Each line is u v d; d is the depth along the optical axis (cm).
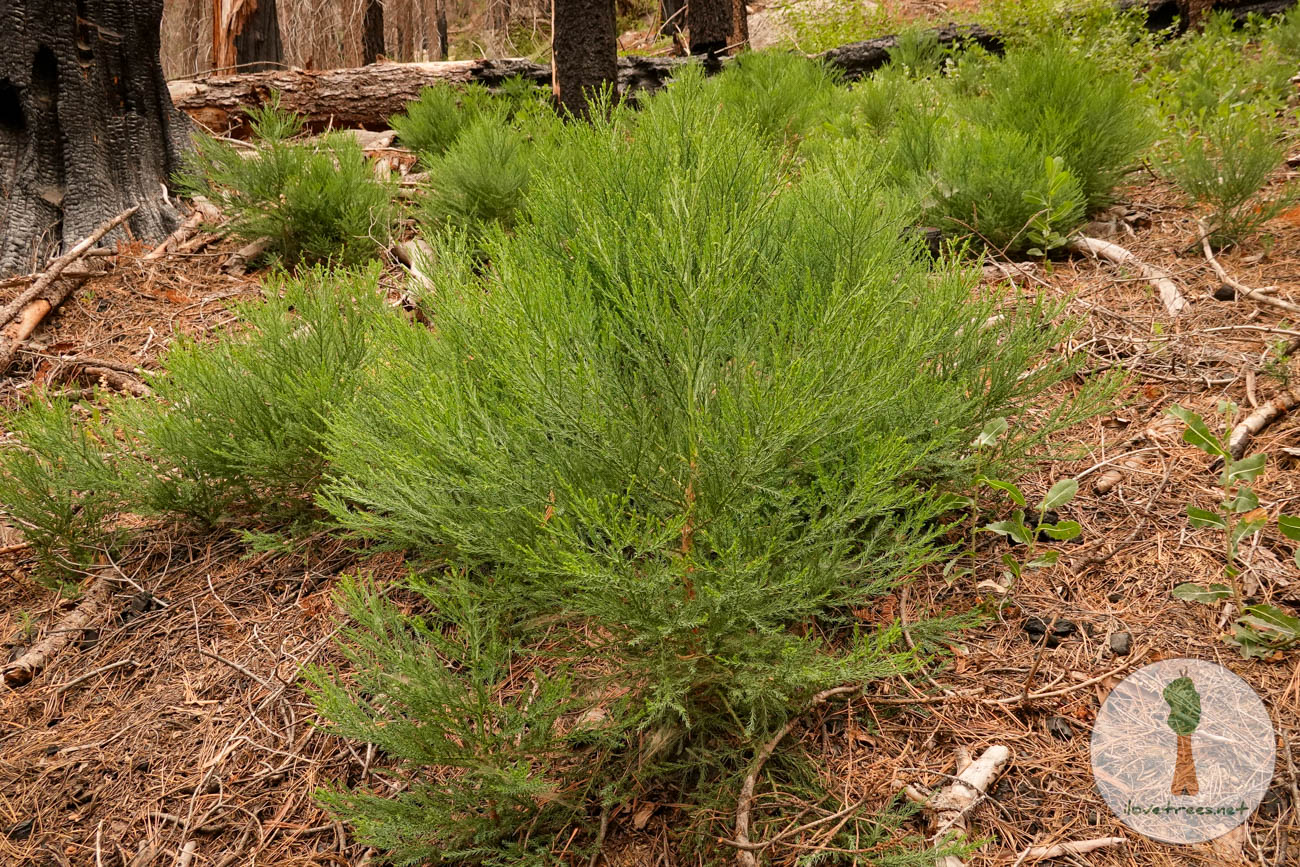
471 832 188
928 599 231
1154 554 238
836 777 191
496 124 520
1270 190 453
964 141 427
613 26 613
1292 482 250
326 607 261
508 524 203
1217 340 323
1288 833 170
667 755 198
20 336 399
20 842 213
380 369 251
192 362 291
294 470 284
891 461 179
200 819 212
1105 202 455
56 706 250
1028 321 273
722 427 179
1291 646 202
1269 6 873
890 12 1337
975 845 163
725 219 206
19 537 314
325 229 477
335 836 202
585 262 213
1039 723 199
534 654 209
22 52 468
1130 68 671
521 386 188
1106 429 290
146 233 499
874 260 222
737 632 195
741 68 723
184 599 279
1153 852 171
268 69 1248
